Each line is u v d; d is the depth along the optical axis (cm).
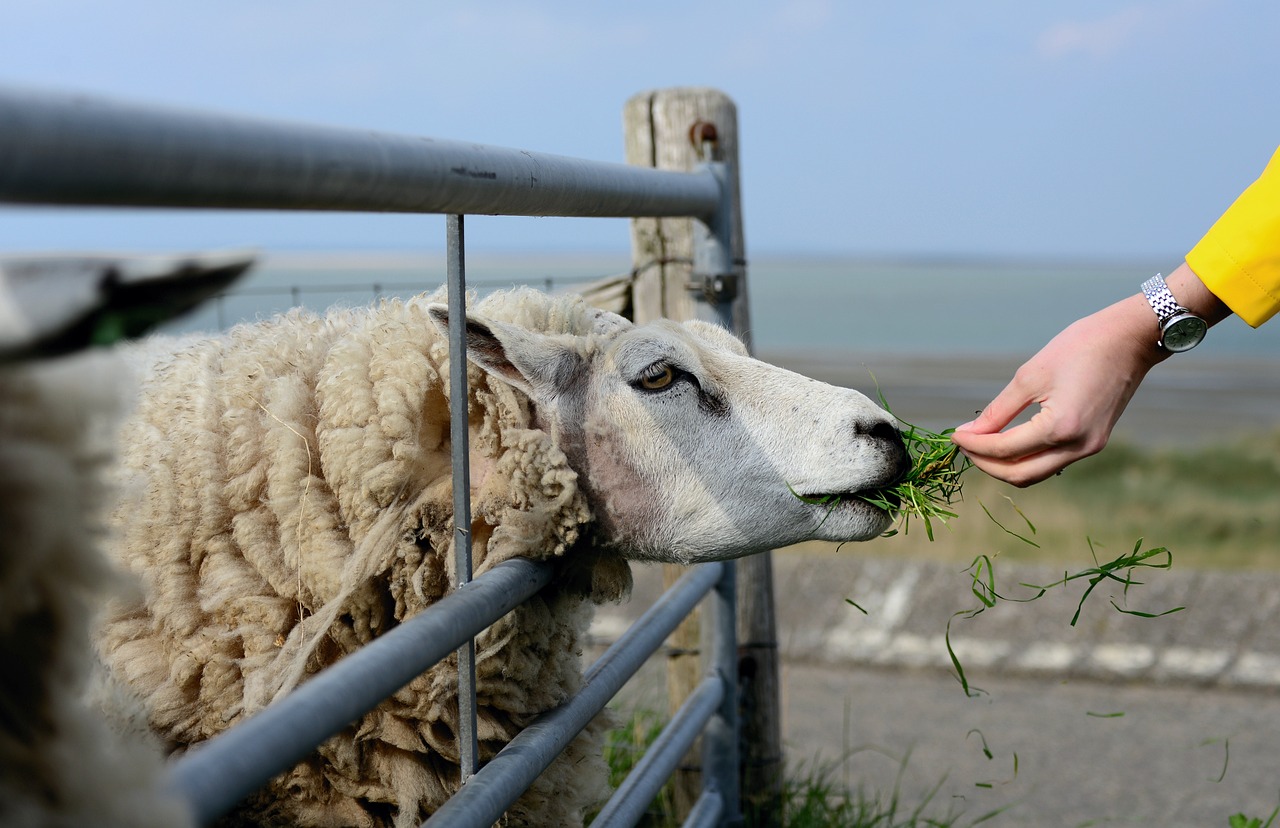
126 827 101
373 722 218
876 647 563
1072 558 719
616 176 223
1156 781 423
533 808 238
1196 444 1525
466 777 176
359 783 222
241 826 222
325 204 118
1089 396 192
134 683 215
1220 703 502
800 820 372
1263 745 455
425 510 218
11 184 77
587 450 231
